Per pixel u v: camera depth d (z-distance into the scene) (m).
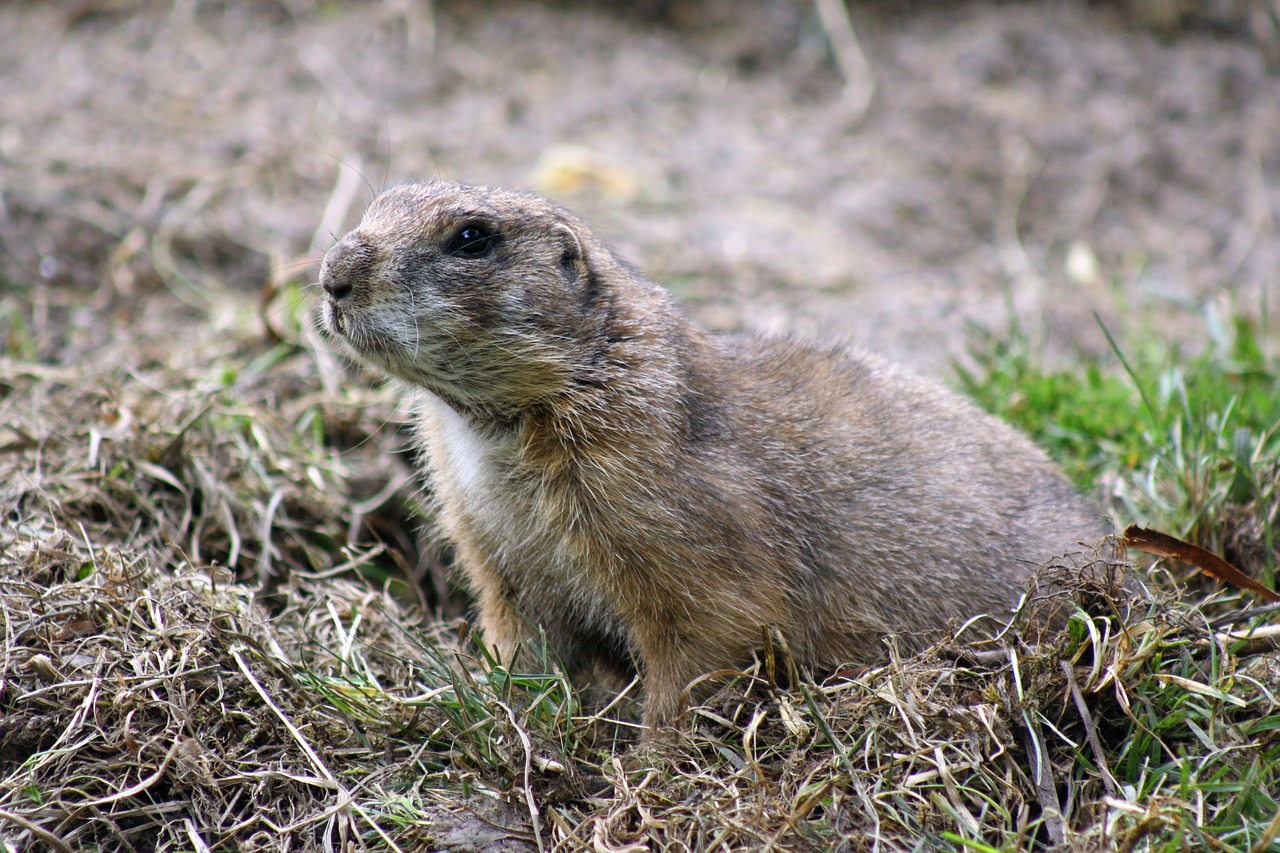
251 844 7.48
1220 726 7.84
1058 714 8.10
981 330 14.34
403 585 11.02
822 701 8.44
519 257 8.83
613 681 10.25
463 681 8.77
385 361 8.76
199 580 9.15
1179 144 20.38
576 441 8.79
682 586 8.66
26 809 7.34
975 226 18.86
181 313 14.66
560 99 19.94
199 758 7.79
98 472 10.50
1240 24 22.03
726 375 9.41
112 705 7.91
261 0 20.45
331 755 8.18
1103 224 19.16
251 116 18.45
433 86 19.70
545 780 7.99
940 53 21.55
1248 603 9.73
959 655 8.35
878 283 16.83
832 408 9.55
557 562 9.08
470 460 9.26
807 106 20.66
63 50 19.20
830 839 7.32
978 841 7.06
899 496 9.35
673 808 7.58
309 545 11.26
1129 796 7.41
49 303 14.24
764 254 17.28
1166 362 13.76
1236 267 18.38
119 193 16.19
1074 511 9.82
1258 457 10.80
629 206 18.00
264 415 11.88
